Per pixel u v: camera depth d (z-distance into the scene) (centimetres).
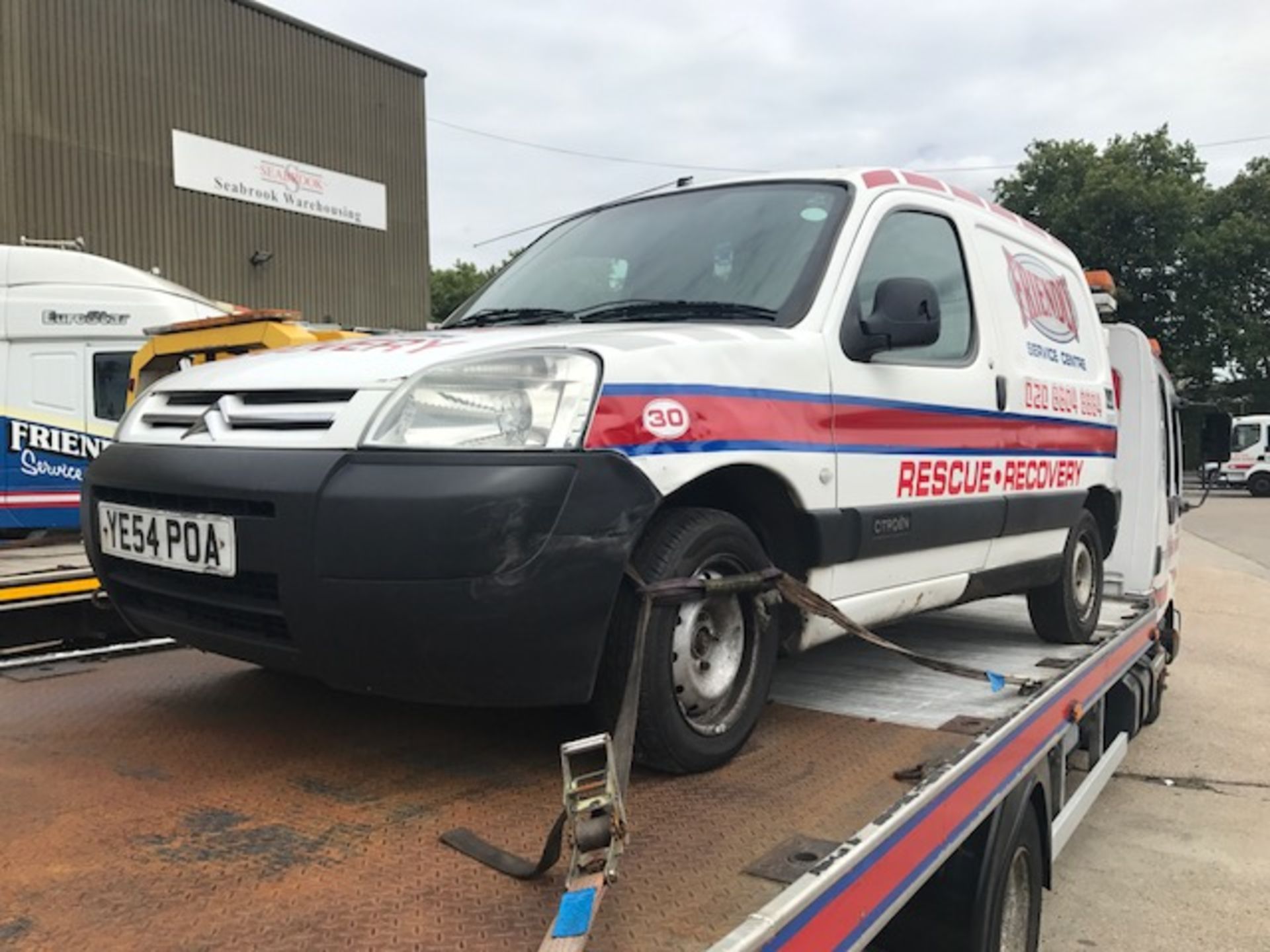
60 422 941
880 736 294
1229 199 3894
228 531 242
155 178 1823
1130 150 4006
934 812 245
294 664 242
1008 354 408
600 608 232
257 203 2000
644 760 256
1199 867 483
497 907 184
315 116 2111
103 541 282
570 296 349
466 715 297
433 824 221
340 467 232
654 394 250
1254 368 3956
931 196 389
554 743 274
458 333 304
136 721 292
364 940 171
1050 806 362
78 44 1706
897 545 331
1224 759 645
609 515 233
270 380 262
